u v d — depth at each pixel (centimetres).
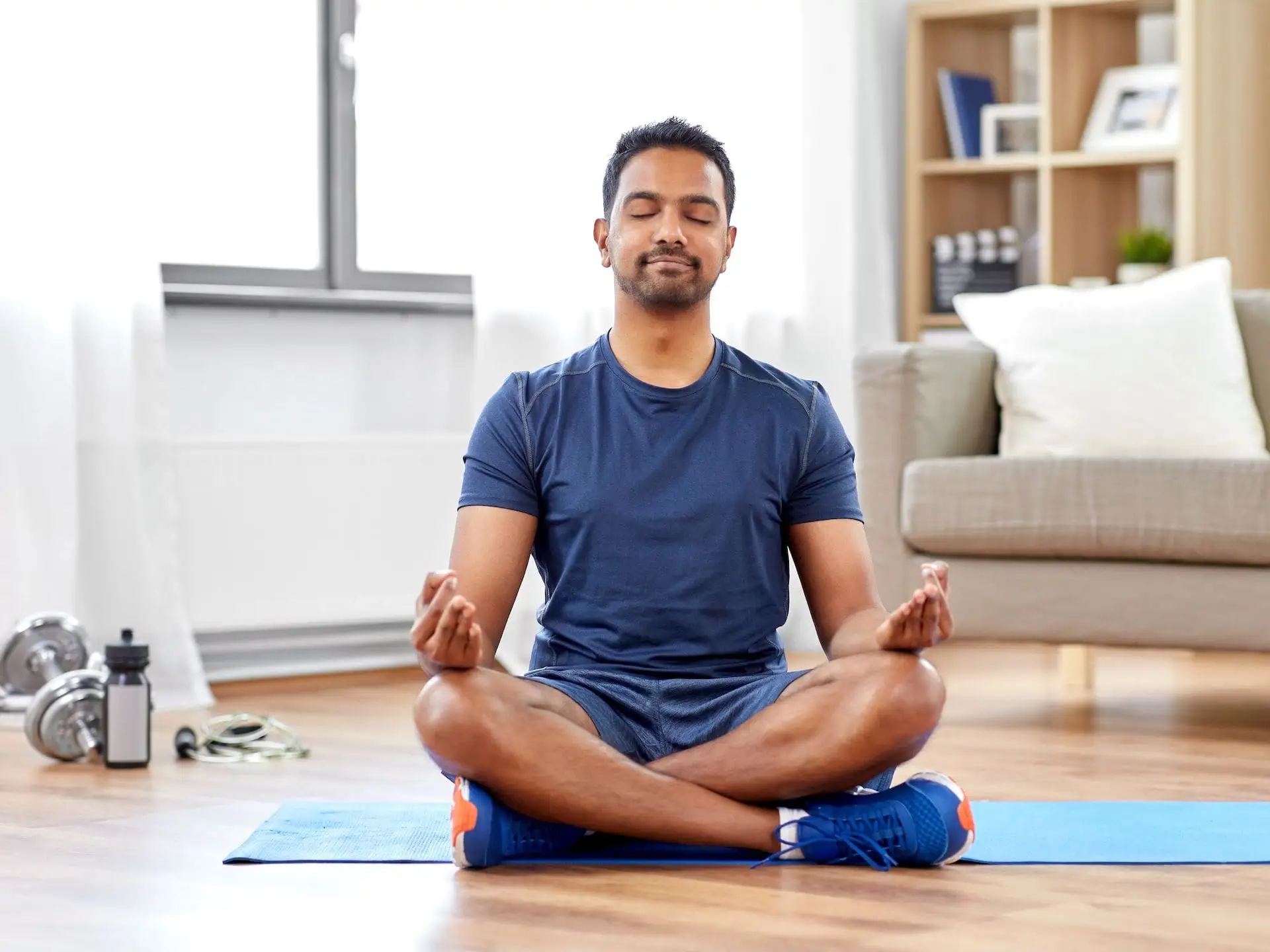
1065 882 196
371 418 436
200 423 410
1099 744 313
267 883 197
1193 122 469
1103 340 369
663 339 218
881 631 195
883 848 202
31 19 361
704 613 215
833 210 493
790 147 484
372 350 436
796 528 223
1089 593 337
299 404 425
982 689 395
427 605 197
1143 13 502
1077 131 500
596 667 215
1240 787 268
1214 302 369
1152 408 361
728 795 203
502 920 177
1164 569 330
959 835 202
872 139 508
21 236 359
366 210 434
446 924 176
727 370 222
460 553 217
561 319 439
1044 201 494
